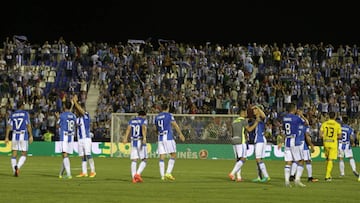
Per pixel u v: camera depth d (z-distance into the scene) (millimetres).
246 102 111750
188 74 122438
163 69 124188
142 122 51688
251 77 123312
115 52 128375
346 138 63312
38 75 124188
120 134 102375
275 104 113125
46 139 104625
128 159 93750
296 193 43938
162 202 37719
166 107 55000
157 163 83688
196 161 91312
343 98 113812
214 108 112875
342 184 53344
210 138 100375
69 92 120375
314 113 107125
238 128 54094
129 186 47750
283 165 83688
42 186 46875
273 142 101938
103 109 112500
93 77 123625
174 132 101500
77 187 46344
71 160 90562
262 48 131000
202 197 40656
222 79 120188
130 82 118938
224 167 76250
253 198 40469
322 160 99812
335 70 123125
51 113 108938
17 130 56656
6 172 62469
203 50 131500
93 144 103250
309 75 120438
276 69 126062
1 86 118875
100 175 59969
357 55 129500
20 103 57219
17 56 128125
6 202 37094
